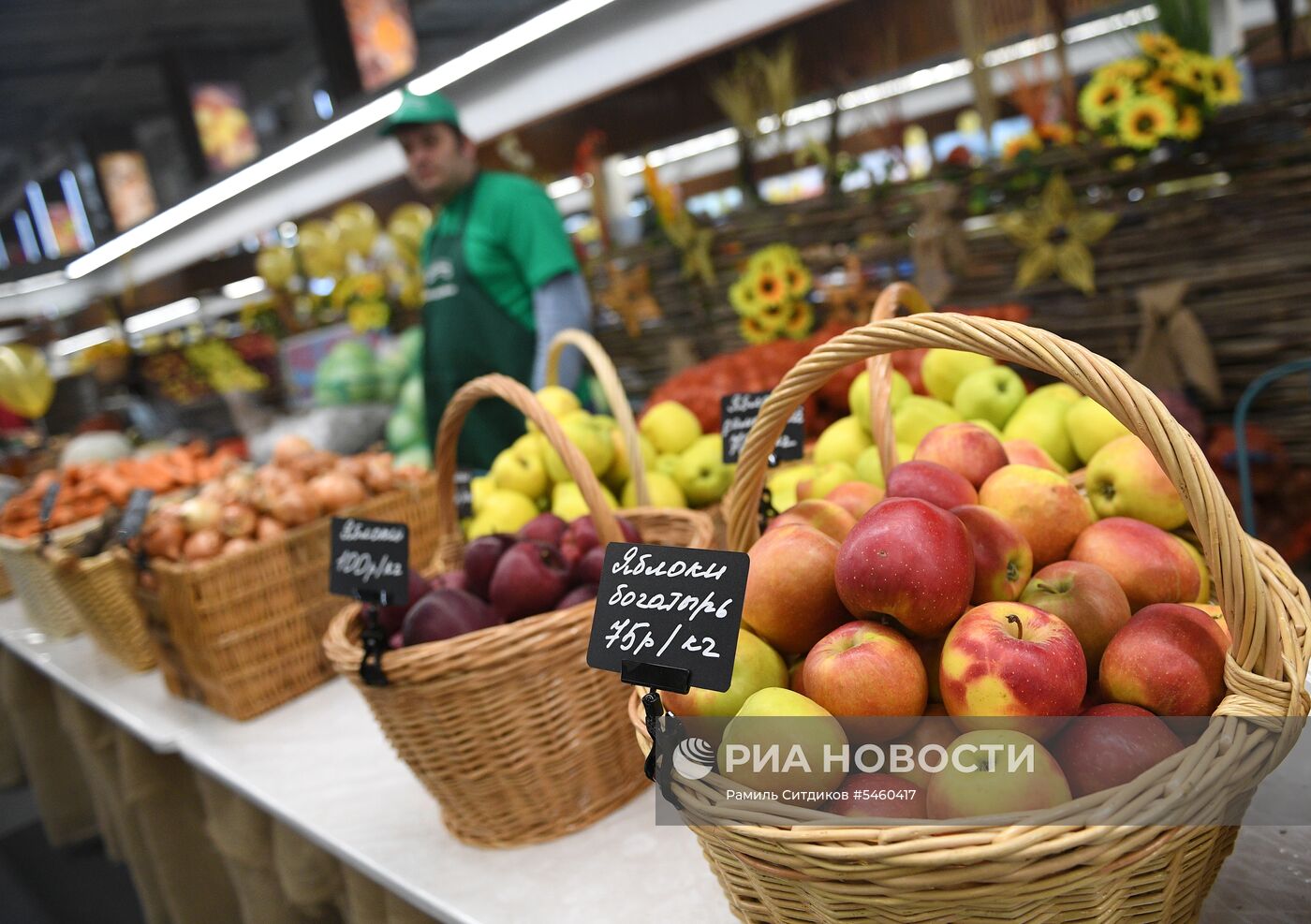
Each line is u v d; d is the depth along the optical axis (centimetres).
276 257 407
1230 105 173
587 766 110
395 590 116
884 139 255
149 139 852
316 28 372
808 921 67
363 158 385
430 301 246
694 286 249
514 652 101
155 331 704
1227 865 81
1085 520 90
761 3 236
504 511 160
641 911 93
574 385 229
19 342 738
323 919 137
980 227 204
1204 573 94
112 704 182
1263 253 176
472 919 96
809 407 183
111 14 589
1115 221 186
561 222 232
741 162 241
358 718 153
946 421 133
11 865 286
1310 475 179
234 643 158
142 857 209
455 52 275
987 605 75
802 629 83
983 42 219
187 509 166
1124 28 212
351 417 317
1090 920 61
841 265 222
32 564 225
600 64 279
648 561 79
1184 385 185
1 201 1044
